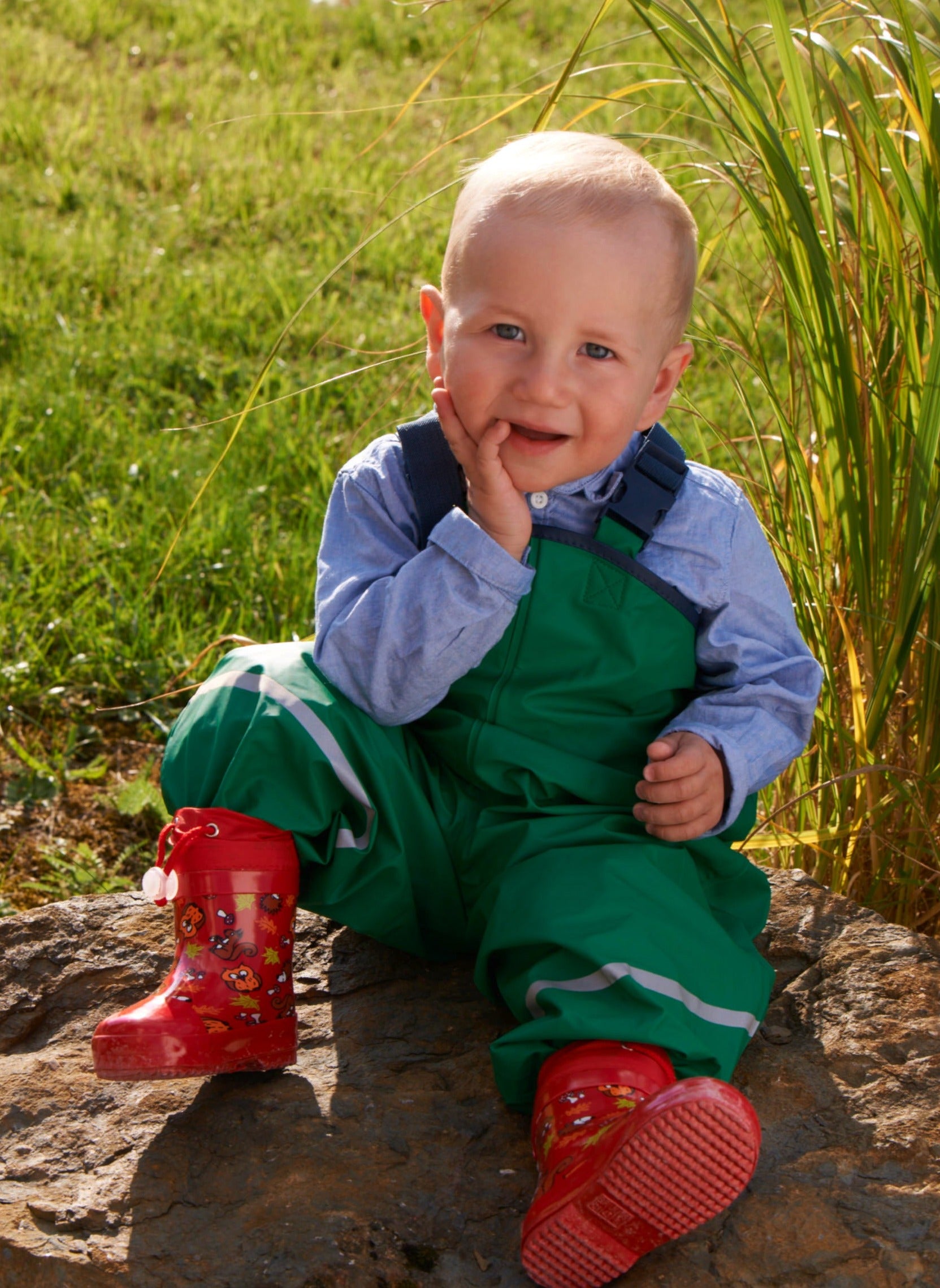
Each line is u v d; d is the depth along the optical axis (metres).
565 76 2.03
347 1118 1.64
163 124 7.34
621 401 1.56
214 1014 1.58
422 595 1.64
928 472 1.96
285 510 4.10
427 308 1.72
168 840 1.67
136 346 4.96
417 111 7.67
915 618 2.00
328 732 1.68
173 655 3.38
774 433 3.22
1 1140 1.61
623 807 1.75
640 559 1.70
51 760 3.14
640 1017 1.51
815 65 2.02
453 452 1.69
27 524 3.83
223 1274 1.42
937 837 2.22
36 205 6.19
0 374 4.72
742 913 1.85
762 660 1.77
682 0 1.96
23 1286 1.42
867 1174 1.55
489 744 1.71
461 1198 1.52
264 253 5.98
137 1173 1.55
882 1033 1.77
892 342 2.18
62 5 8.69
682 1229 1.38
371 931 1.79
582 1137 1.42
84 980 1.90
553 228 1.51
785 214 2.09
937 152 1.95
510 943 1.59
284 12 9.15
